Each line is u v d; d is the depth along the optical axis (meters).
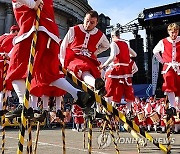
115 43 6.82
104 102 3.00
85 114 3.80
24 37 3.48
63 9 31.48
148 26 25.70
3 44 6.02
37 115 3.79
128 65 7.03
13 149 7.52
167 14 23.98
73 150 7.47
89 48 4.86
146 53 28.66
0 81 6.80
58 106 4.75
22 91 3.41
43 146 8.27
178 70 5.42
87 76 4.05
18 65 3.44
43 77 3.61
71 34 4.82
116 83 6.87
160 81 21.45
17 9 3.65
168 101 5.43
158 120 15.69
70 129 17.89
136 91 22.95
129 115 7.37
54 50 3.67
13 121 3.95
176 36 5.61
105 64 6.54
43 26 3.58
